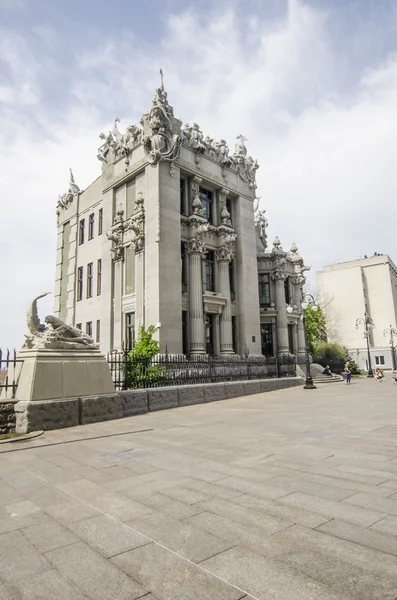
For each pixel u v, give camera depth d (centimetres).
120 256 2833
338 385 2972
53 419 1096
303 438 885
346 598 285
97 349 1296
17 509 487
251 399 1927
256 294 3219
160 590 303
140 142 2772
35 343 1198
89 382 1224
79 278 3425
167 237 2566
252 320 3138
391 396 1956
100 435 989
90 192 3400
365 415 1260
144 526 422
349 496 494
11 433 1034
